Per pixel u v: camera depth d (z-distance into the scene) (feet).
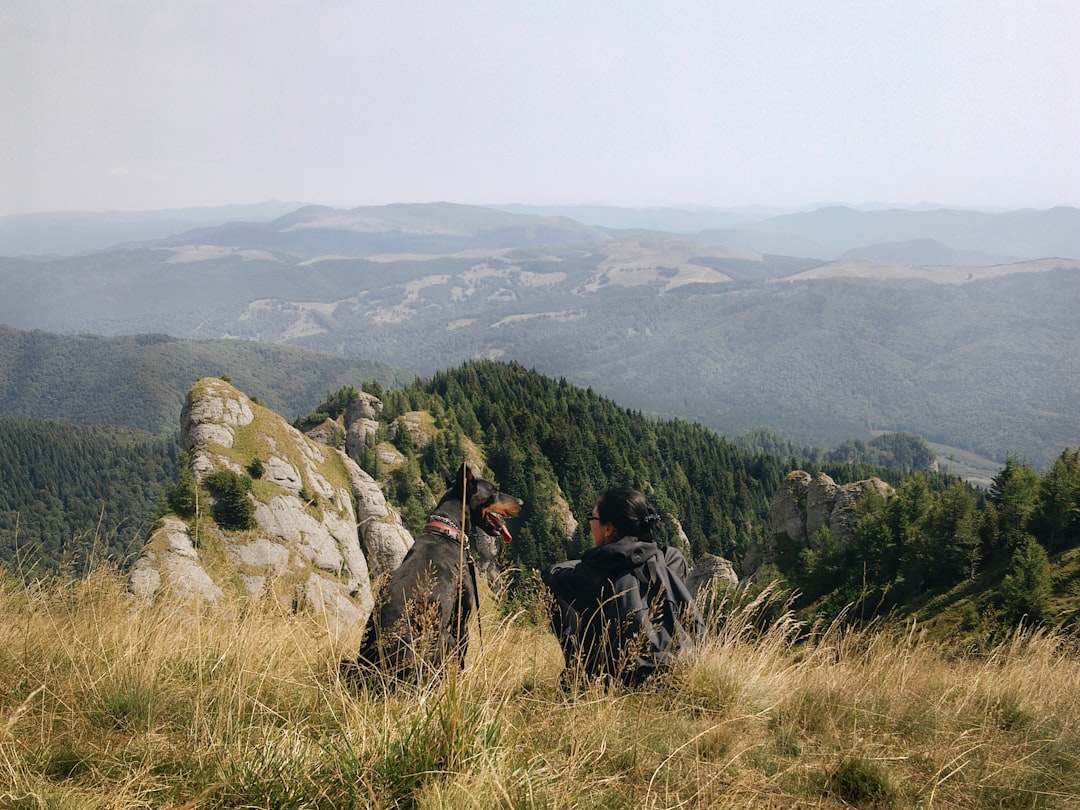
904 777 10.52
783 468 554.87
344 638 14.55
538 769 8.87
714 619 15.15
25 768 8.18
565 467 418.31
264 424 200.13
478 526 14.84
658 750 10.37
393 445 357.00
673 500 441.27
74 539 17.11
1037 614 72.33
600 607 13.30
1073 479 147.95
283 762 8.55
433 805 7.73
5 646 12.39
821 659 15.26
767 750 11.02
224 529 145.48
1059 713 13.79
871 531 171.42
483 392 533.14
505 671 12.96
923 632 18.15
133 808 7.71
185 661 12.44
